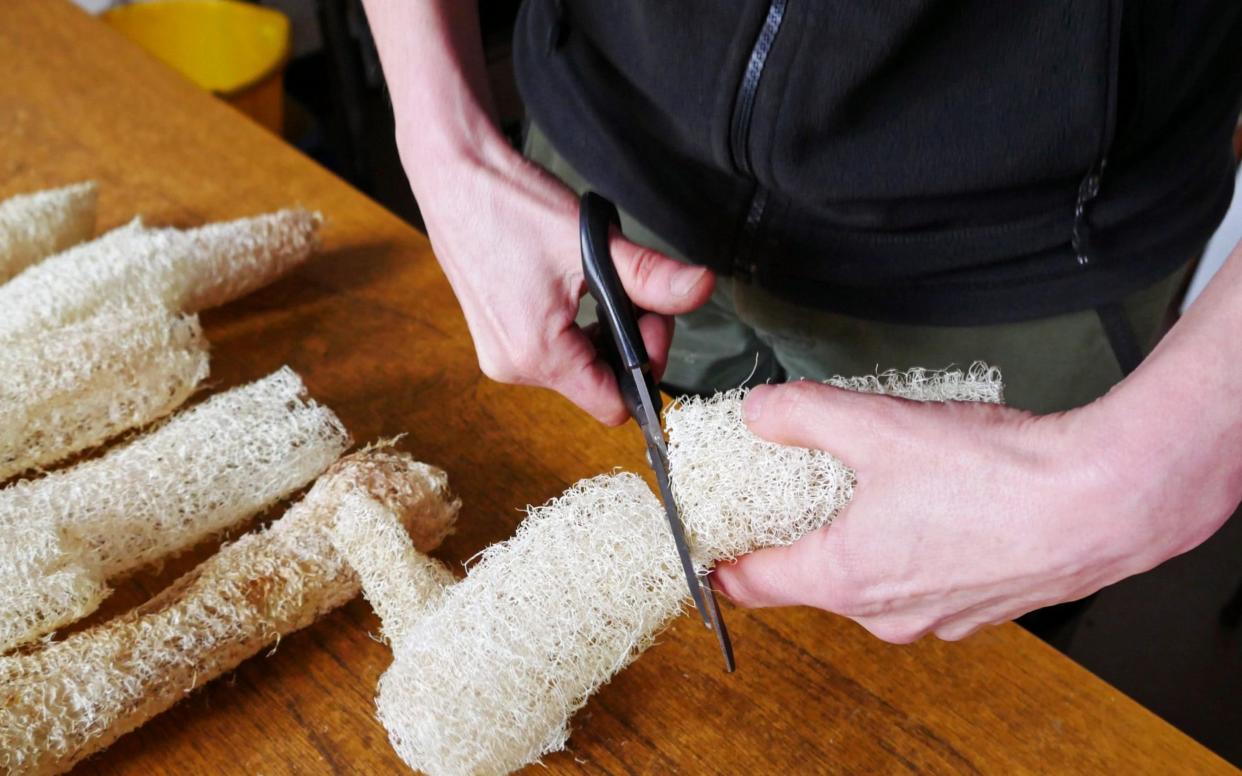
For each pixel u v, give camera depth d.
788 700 0.63
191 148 0.95
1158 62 0.63
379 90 1.80
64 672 0.60
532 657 0.59
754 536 0.58
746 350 0.84
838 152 0.66
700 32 0.65
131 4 1.49
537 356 0.65
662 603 0.60
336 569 0.65
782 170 0.67
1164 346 0.50
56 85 1.00
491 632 0.59
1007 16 0.60
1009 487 0.51
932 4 0.59
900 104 0.64
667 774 0.61
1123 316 0.73
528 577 0.60
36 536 0.64
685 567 0.57
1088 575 0.52
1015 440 0.51
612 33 0.70
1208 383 0.48
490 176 0.66
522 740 0.58
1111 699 0.63
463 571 0.68
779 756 0.62
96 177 0.92
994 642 0.66
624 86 0.72
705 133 0.68
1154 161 0.68
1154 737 0.62
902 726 0.63
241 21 1.51
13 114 0.97
